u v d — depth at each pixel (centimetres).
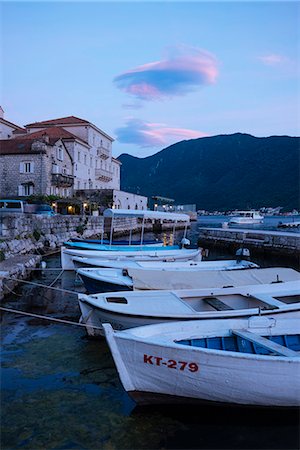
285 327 703
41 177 3994
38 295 1356
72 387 666
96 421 564
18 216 2273
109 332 584
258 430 558
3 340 895
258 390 566
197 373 564
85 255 1745
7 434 530
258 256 2780
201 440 528
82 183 5041
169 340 636
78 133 5225
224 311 795
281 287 1006
